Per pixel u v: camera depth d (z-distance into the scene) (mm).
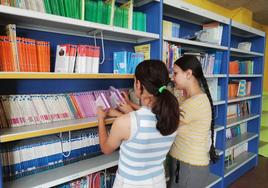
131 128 1093
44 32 1692
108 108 1466
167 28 2143
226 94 2811
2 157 1362
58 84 1796
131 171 1146
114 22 1763
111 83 2107
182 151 1661
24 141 1538
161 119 1094
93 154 1803
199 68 1627
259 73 3662
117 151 1905
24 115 1451
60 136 1672
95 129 1865
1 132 1264
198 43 2312
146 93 1173
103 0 1779
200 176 1642
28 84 1646
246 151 3859
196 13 2277
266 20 4270
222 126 2805
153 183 1172
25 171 1459
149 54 2039
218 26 2670
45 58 1483
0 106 1366
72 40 1850
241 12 3471
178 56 2205
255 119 3766
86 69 1633
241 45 3500
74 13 1507
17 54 1332
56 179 1420
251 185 3094
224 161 2908
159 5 1933
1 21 1443
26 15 1222
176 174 1716
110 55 2096
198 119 1587
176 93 1964
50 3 1415
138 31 1778
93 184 1695
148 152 1142
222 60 2824
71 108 1677
